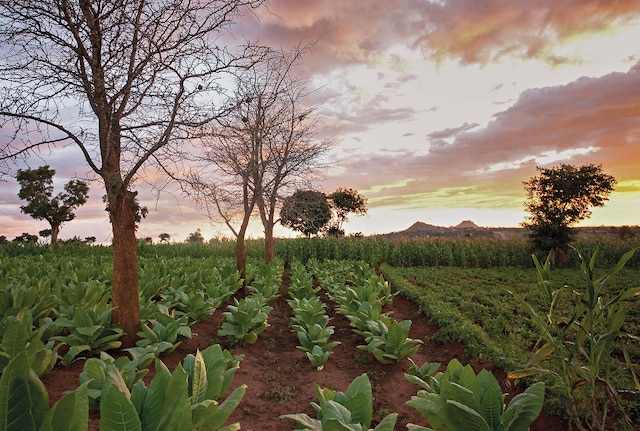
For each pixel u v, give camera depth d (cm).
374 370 584
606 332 311
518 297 343
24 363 169
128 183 614
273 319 922
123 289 608
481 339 611
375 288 962
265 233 1697
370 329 658
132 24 599
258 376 566
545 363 482
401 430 415
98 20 573
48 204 2948
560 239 2025
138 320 620
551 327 339
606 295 1064
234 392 301
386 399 489
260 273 1423
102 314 556
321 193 1728
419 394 310
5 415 164
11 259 1409
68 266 1186
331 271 1572
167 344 501
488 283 1404
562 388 399
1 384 164
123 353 579
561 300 1043
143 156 609
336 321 903
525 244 2183
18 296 555
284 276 1731
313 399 498
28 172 2847
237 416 439
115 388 190
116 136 623
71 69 596
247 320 658
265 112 1289
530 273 1708
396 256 2197
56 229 3058
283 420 441
